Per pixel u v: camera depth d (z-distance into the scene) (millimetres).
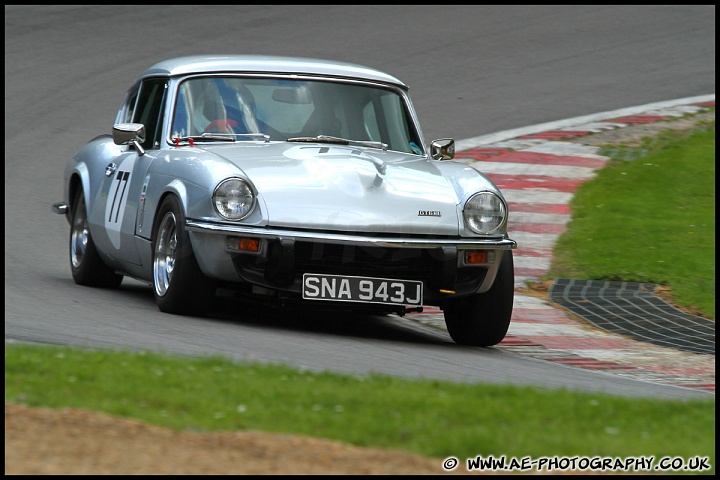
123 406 15094
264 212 24203
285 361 20984
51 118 53781
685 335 30531
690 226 41375
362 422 15086
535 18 76062
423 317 31547
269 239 24031
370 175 25297
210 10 73812
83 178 31469
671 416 16703
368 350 23781
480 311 26062
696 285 35594
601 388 21734
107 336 22422
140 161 28094
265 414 15289
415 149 29031
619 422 16047
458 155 50688
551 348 28000
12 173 46656
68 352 18422
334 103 28656
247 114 27953
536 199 44656
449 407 16141
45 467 12617
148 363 18000
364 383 17641
